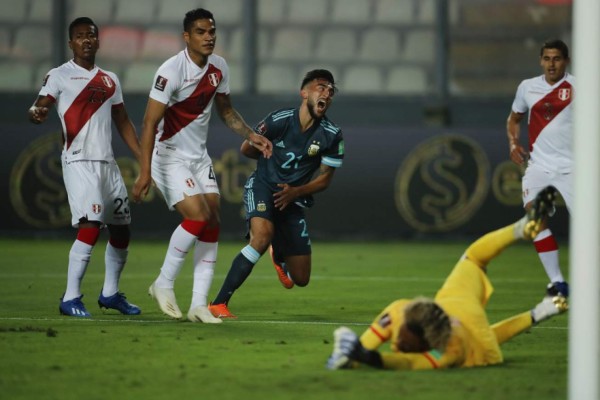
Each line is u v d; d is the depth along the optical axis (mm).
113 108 28312
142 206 58406
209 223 26406
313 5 68812
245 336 23578
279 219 28516
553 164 30734
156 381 18156
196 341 22672
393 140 58219
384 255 50438
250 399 16719
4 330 24156
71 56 65562
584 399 14625
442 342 18109
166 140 26562
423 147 57906
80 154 27562
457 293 19141
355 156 58344
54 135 58281
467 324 18969
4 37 67562
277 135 27391
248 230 28406
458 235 57594
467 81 66812
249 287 36219
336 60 68188
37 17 67688
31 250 51438
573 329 14789
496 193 57219
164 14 69000
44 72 67312
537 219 18562
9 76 67125
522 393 17172
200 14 25875
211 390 17391
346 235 58281
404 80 67750
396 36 68500
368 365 18625
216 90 26625
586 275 14781
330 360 19047
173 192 26203
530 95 30812
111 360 20203
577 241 14883
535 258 49406
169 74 25672
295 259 28797
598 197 14891
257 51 66312
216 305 27281
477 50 66812
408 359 18547
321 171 27906
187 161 26609
